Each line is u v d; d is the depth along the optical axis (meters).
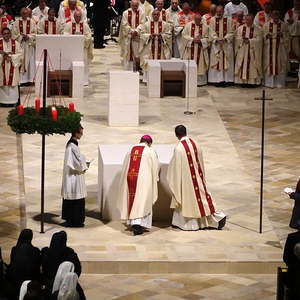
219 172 35.94
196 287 27.66
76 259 24.42
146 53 49.16
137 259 28.47
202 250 29.25
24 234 24.73
